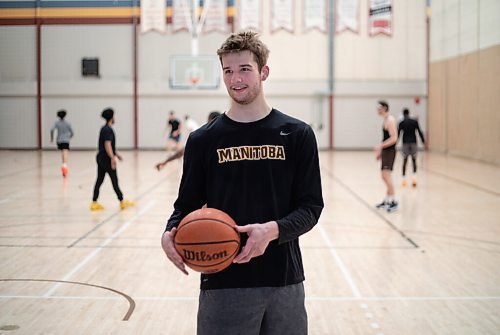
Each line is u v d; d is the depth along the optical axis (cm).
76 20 2339
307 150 247
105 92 2377
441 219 897
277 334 247
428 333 425
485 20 1795
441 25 2195
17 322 438
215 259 226
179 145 2072
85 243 719
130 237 756
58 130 1447
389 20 2336
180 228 230
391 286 541
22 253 664
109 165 964
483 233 792
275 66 2366
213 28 2352
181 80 2358
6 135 2353
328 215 932
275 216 244
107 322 441
